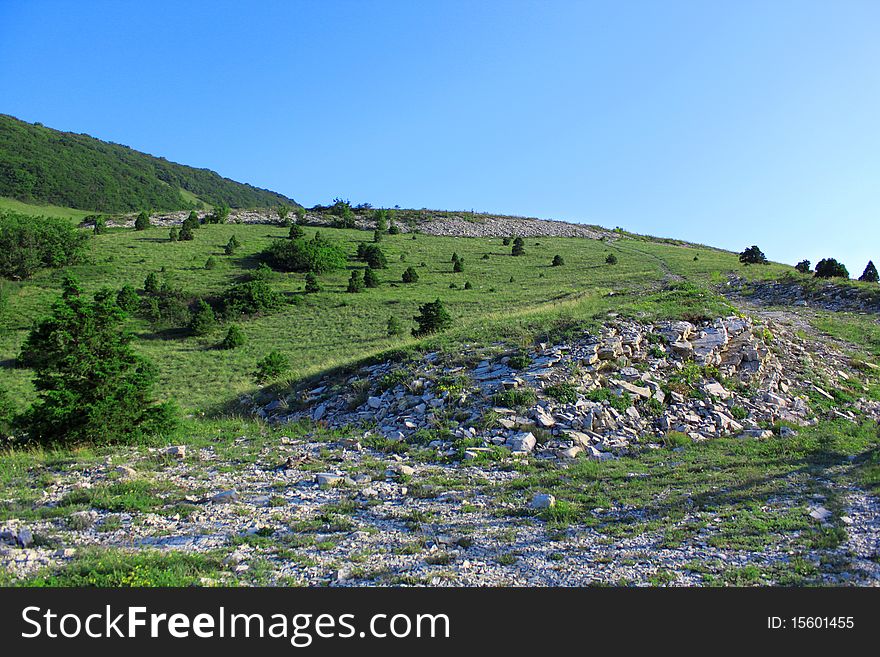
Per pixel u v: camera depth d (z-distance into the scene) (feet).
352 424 51.34
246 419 59.11
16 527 27.66
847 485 32.04
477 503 32.40
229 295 163.22
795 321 100.17
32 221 211.82
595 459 41.63
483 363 58.23
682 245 315.17
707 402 51.98
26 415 45.73
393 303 161.38
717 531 26.12
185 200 631.56
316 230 285.02
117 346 49.65
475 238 288.92
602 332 61.31
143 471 38.32
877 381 65.41
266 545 26.00
